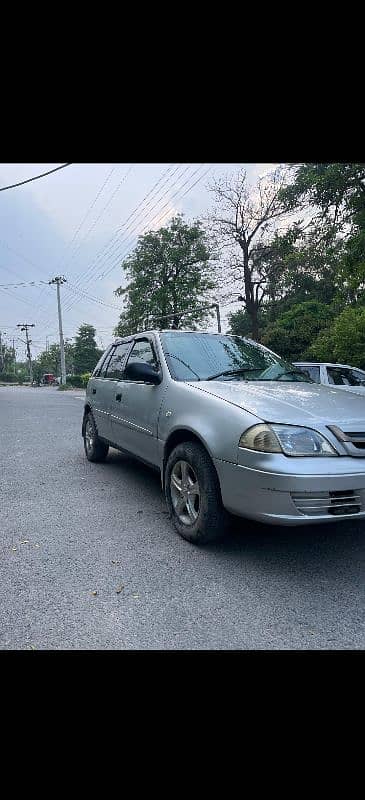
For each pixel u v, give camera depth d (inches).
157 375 182.9
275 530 172.2
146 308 1396.4
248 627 111.6
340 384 385.4
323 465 129.4
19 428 451.5
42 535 169.5
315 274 1230.3
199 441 157.6
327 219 470.0
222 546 158.2
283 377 193.5
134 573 139.1
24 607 120.1
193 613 117.3
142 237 1413.6
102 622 113.3
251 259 1221.7
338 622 114.0
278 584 132.5
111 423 235.8
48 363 3848.4
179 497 165.3
